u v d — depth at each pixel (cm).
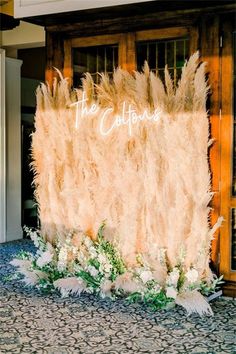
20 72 861
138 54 559
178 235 505
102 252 521
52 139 583
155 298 477
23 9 569
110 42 570
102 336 414
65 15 561
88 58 589
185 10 525
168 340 404
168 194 511
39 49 959
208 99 519
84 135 564
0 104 811
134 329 430
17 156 854
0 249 773
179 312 473
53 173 584
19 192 861
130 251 533
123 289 510
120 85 542
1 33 807
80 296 524
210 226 523
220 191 520
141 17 548
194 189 502
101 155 553
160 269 491
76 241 568
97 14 554
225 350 384
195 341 402
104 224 550
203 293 493
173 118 508
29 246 797
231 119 513
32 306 492
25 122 930
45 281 539
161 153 516
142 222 530
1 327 435
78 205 569
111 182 548
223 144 516
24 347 391
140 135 529
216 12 511
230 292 518
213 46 515
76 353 379
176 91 509
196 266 493
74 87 596
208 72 518
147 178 523
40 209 594
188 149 502
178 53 541
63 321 450
